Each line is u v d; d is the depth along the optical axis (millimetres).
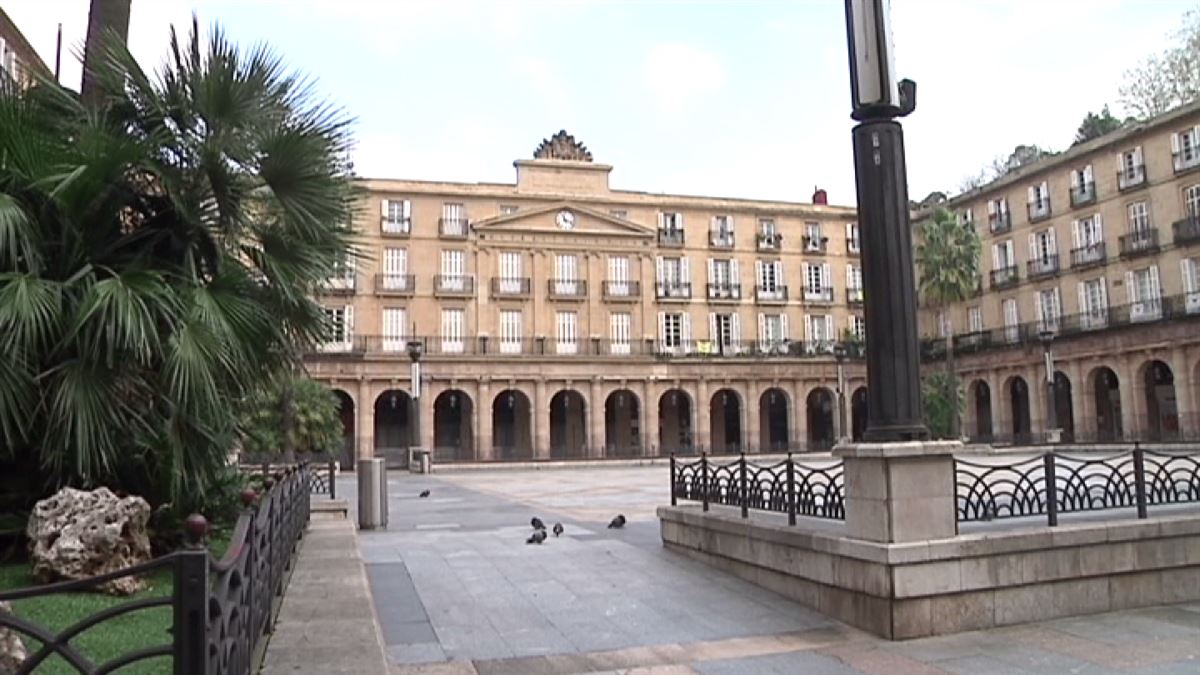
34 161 7586
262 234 9172
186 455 8203
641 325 56594
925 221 51250
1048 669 5641
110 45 8703
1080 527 7152
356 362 49844
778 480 8977
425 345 52375
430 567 10203
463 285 53500
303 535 11898
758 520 8977
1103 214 48469
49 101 8547
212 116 8625
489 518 16578
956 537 6754
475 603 8070
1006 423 53125
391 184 53062
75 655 2871
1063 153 50844
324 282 9984
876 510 6777
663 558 10516
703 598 8109
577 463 47844
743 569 8969
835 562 7180
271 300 9164
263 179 8906
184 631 2939
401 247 53062
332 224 9625
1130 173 46906
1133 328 44125
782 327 60156
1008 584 6793
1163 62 48125
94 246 8180
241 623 4035
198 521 3115
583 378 53469
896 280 7176
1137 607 7270
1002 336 54656
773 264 60688
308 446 33562
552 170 56656
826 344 59281
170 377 7453
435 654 6277
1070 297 50344
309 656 5258
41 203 7781
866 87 7391
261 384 9234
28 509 7926
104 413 7281
